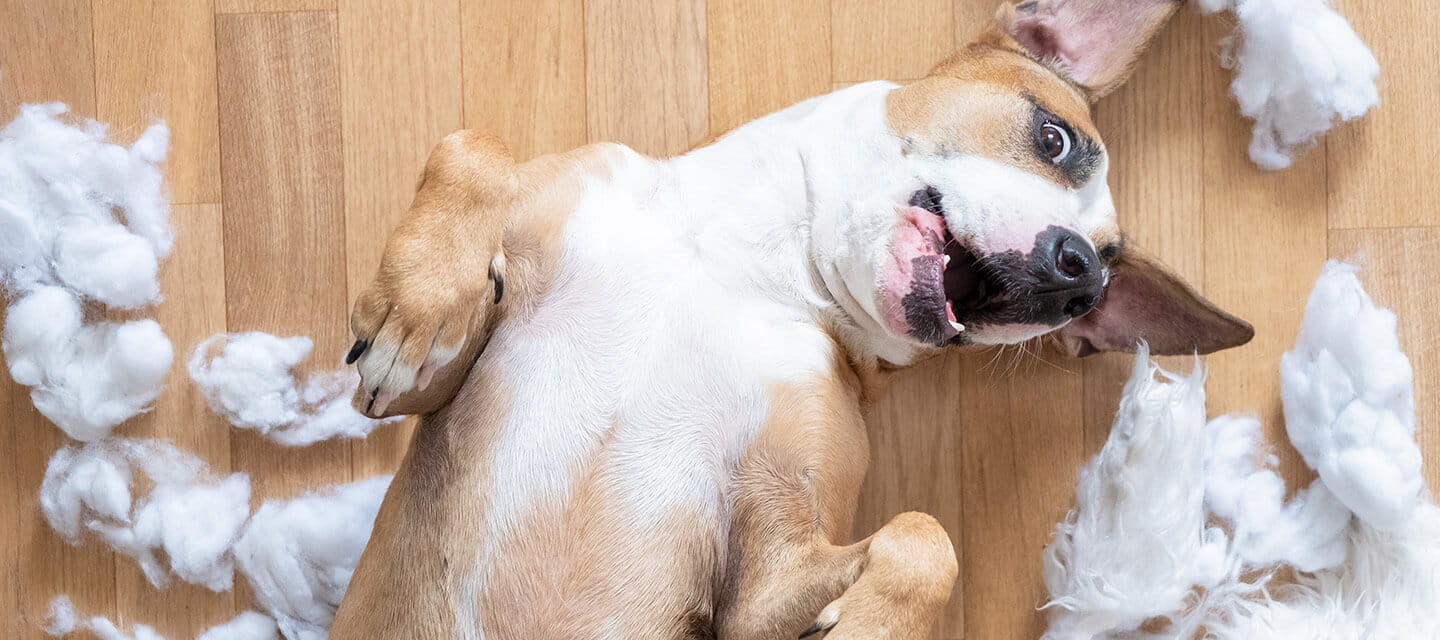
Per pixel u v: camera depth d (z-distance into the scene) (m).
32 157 1.89
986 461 1.98
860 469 1.53
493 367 1.46
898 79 1.94
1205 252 1.97
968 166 1.49
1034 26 1.74
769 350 1.48
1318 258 1.96
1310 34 1.87
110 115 1.93
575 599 1.39
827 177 1.53
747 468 1.46
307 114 1.93
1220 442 1.96
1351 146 1.96
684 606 1.43
